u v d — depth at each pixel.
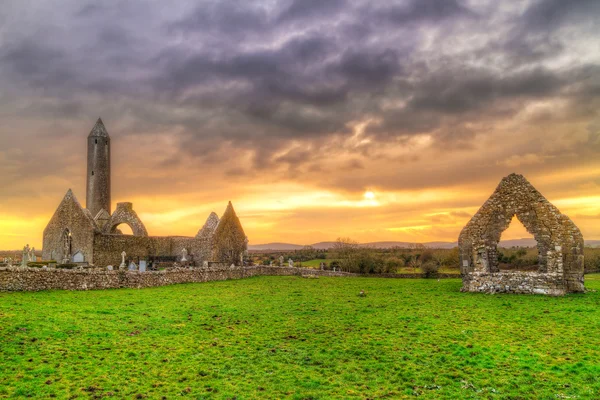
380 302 35.03
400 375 18.16
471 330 24.89
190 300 34.75
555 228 39.53
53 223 62.22
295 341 22.81
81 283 37.22
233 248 75.75
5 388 15.80
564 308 30.81
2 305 27.61
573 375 17.81
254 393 16.31
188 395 16.02
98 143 84.62
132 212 71.44
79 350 20.09
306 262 107.88
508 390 16.53
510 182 42.97
